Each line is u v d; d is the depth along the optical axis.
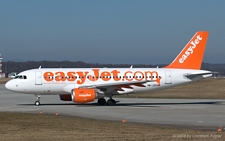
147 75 84.50
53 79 81.31
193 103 88.81
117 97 109.44
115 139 37.03
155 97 110.12
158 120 57.12
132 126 49.25
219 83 162.38
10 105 83.56
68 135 40.22
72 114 64.69
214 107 78.12
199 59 87.56
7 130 44.44
